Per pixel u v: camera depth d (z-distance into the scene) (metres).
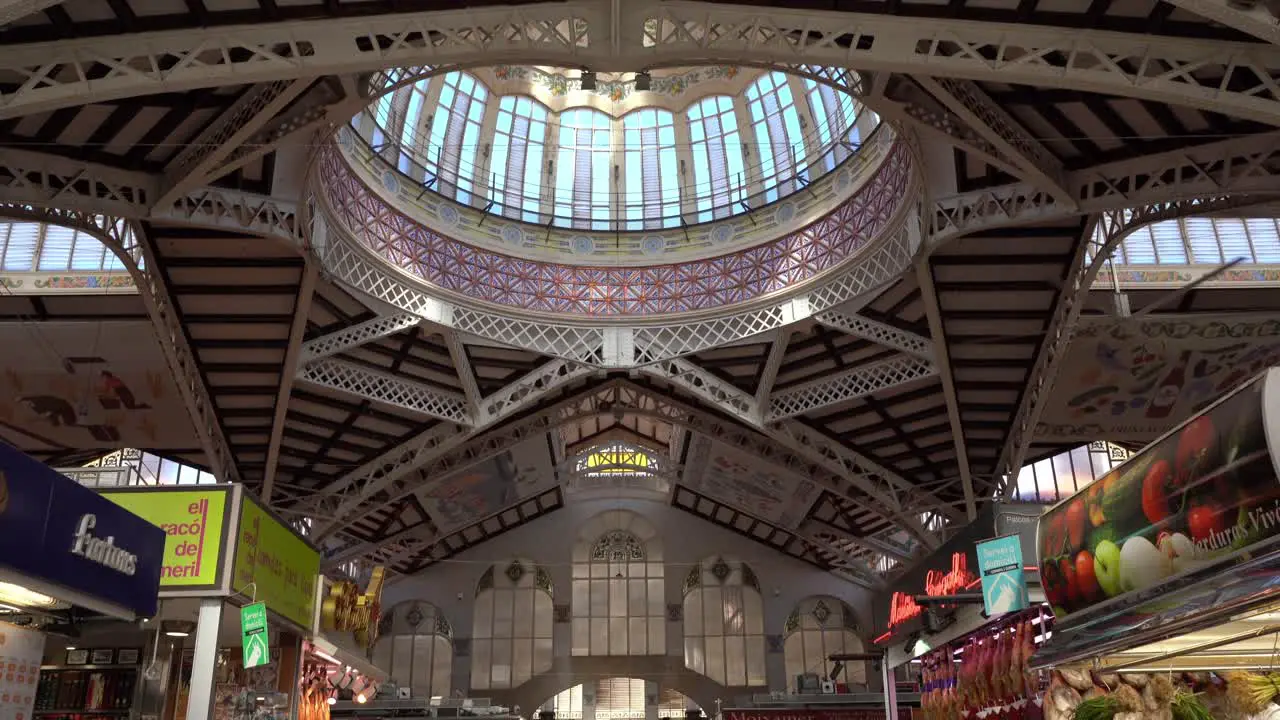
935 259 23.98
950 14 14.26
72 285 27.00
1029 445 33.56
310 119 18.09
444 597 47.03
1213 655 8.75
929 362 27.92
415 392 31.31
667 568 48.09
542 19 14.17
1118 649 7.92
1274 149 18.00
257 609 12.48
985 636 15.43
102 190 19.86
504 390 32.25
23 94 13.73
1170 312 28.30
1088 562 9.54
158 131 18.77
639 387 34.06
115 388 29.47
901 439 33.41
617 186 33.44
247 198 21.42
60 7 13.55
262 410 30.55
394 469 33.78
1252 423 7.05
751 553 48.56
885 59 14.50
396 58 14.48
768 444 35.78
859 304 27.05
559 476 43.78
